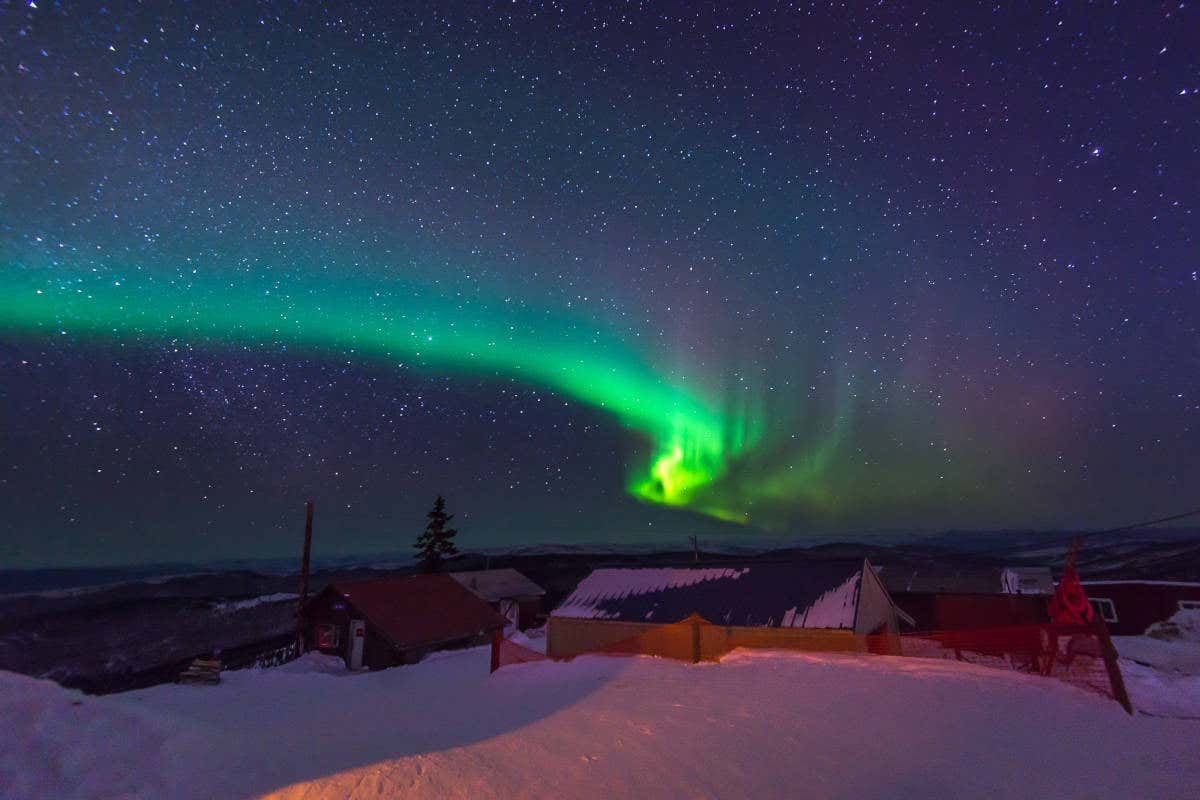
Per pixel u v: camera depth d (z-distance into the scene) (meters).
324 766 6.69
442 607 32.06
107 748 6.46
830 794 5.38
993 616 24.06
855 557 20.27
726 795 5.43
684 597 20.98
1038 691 8.69
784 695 9.13
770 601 19.44
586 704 9.69
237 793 5.79
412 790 5.69
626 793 5.53
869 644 16.48
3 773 5.54
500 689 13.04
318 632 30.66
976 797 5.21
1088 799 5.11
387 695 15.84
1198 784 5.36
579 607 22.22
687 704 9.02
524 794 5.54
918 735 6.89
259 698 17.47
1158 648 19.25
